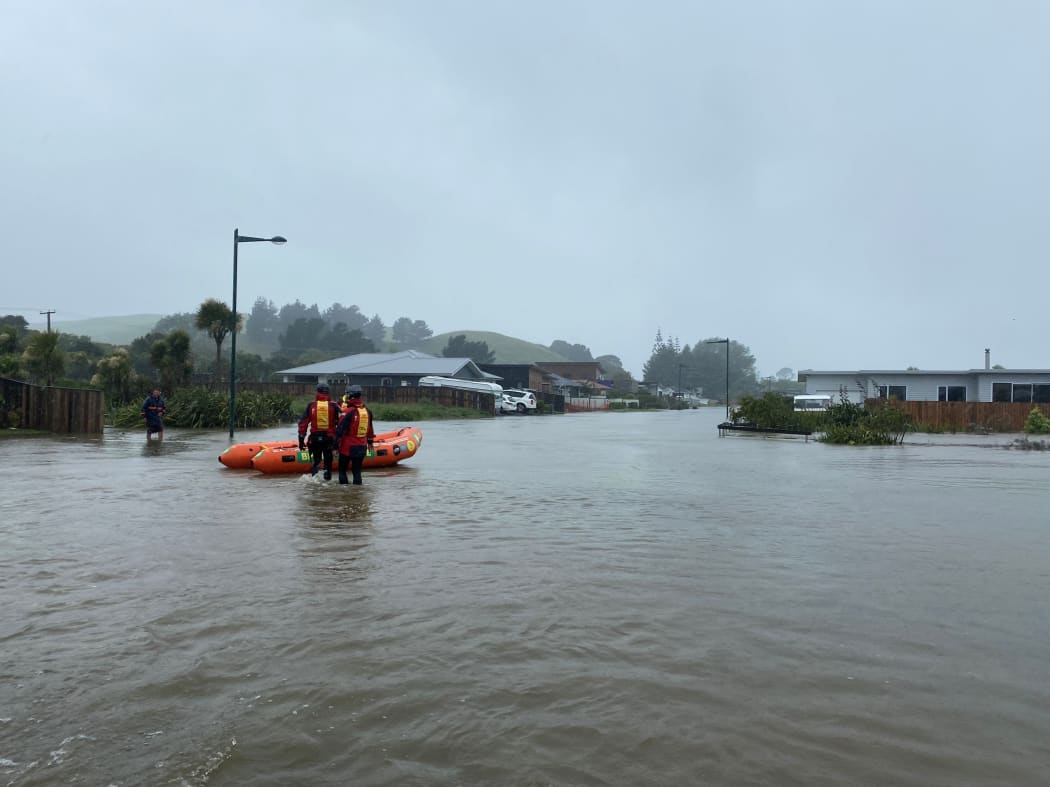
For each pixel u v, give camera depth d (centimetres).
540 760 312
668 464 1688
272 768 305
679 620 497
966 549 732
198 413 2731
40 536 752
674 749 322
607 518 906
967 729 342
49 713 353
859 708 364
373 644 446
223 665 412
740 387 16875
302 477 1243
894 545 749
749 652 439
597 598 547
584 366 11562
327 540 745
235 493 1073
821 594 563
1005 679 401
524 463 1662
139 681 389
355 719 348
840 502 1066
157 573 607
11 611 504
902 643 456
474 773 302
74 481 1189
